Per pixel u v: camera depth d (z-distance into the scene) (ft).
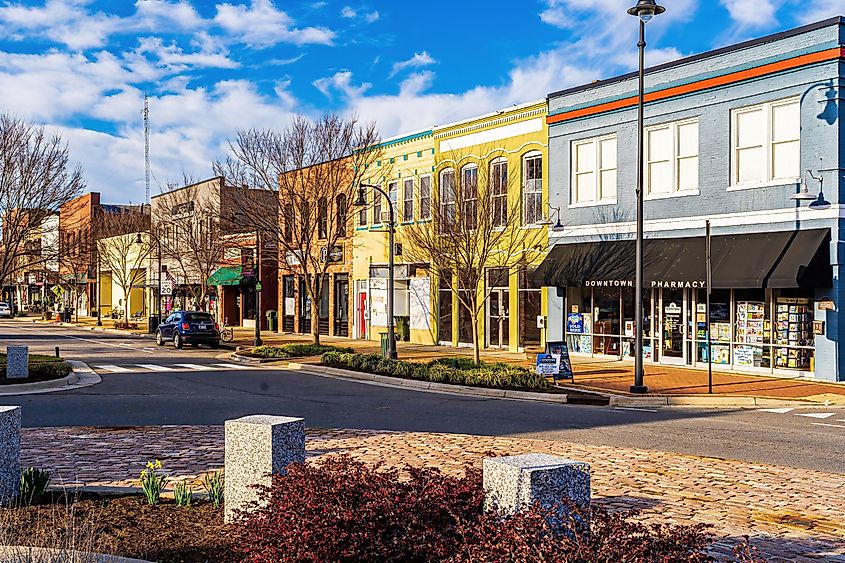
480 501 17.58
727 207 71.51
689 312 75.51
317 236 128.88
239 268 148.97
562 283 82.07
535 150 90.38
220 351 109.60
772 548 22.50
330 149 98.12
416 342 108.78
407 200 109.91
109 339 137.18
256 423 22.24
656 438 41.45
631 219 79.41
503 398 59.52
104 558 18.51
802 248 64.54
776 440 40.98
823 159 65.00
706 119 73.26
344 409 52.06
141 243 169.78
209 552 19.95
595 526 15.17
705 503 27.48
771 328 69.31
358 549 16.30
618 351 81.87
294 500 17.56
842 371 64.18
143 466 32.73
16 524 22.07
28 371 66.18
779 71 67.87
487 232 75.51
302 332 135.44
